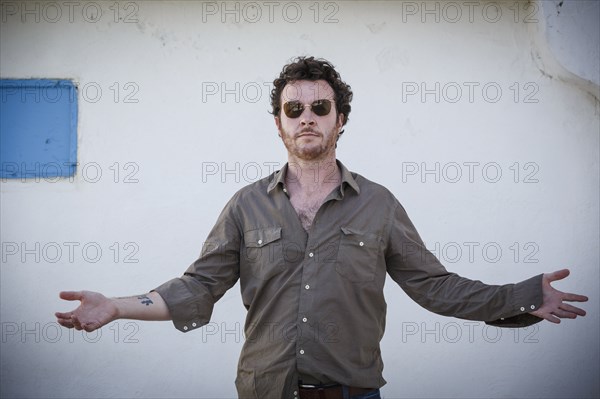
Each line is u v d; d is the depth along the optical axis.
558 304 2.78
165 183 4.61
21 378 4.58
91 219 4.61
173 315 2.80
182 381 4.56
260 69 4.59
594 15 4.25
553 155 4.53
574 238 4.51
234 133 4.60
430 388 4.52
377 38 4.57
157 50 4.61
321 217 2.88
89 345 4.58
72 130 4.62
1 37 4.62
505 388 4.50
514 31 4.54
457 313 2.91
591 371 4.48
